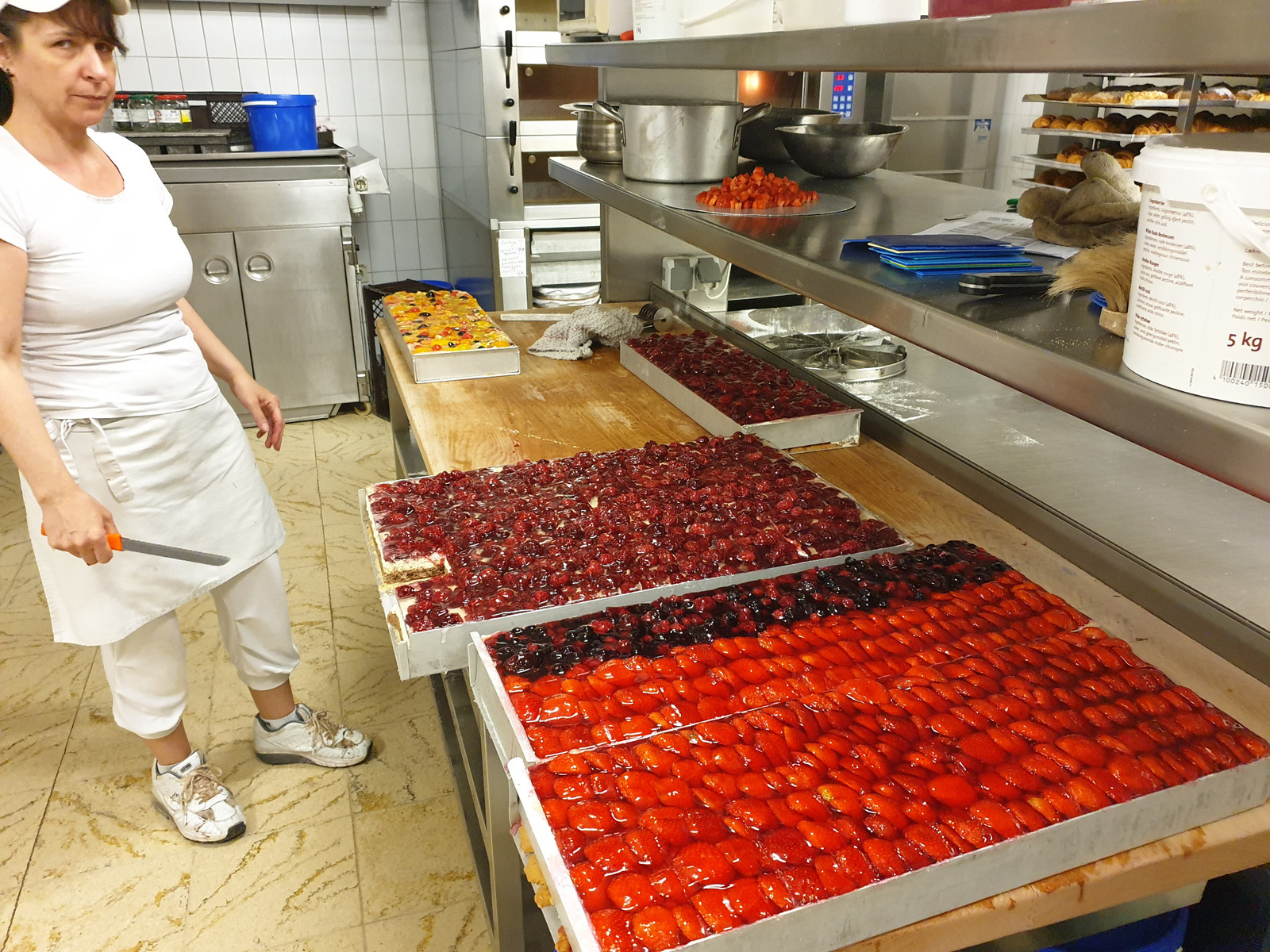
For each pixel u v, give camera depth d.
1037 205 1.50
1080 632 1.28
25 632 2.87
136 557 1.79
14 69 1.45
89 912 1.89
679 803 0.96
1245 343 0.72
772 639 1.25
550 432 2.26
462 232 5.10
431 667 1.38
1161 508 1.59
